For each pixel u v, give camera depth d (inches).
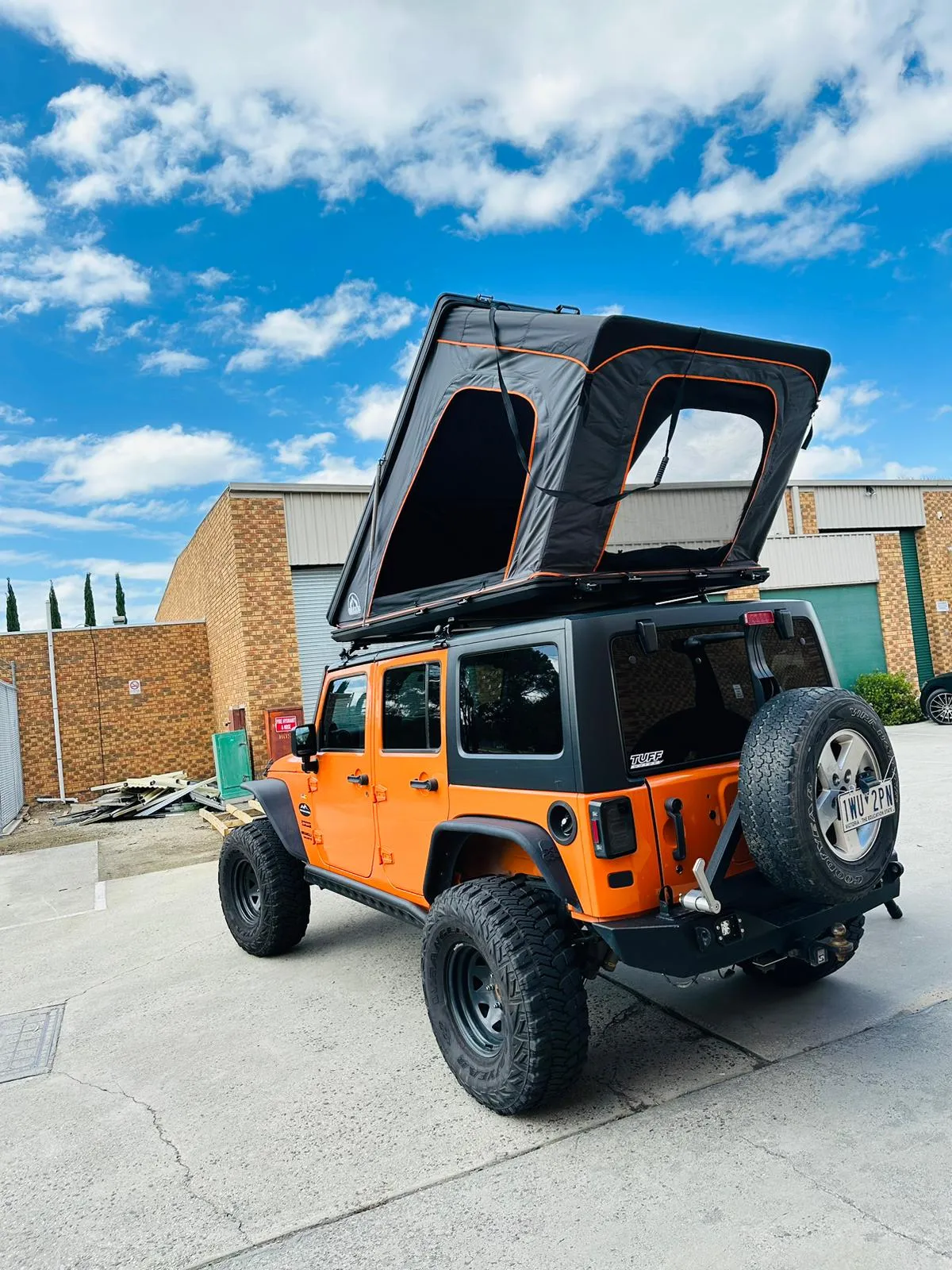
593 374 128.7
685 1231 93.3
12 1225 109.9
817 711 109.8
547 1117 122.0
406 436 170.2
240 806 482.9
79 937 261.3
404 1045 155.9
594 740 113.2
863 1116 112.7
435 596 165.3
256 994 192.2
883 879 129.2
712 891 115.0
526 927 118.4
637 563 143.6
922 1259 84.7
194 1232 104.3
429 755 148.0
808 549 688.4
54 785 669.3
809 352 147.6
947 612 778.8
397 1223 101.4
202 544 694.5
